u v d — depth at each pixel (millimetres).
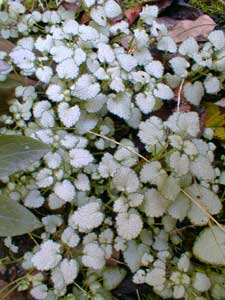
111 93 352
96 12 375
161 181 323
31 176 338
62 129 346
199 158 332
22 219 282
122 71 351
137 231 313
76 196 334
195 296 324
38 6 427
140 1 428
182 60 370
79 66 361
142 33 372
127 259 323
